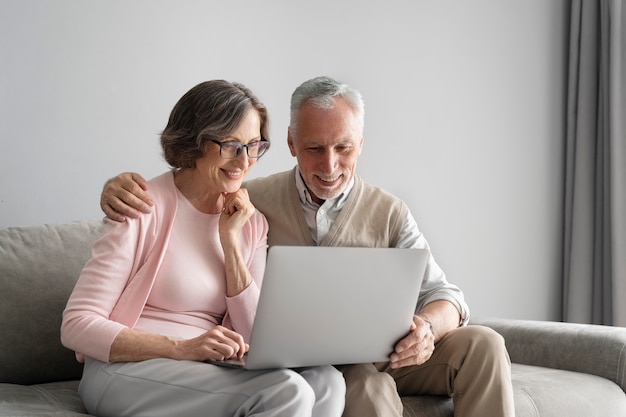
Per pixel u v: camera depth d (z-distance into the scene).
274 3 2.92
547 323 2.69
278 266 1.50
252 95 1.99
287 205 2.12
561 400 2.22
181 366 1.63
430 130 3.38
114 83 2.54
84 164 2.49
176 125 1.96
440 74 3.42
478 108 3.56
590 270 3.75
